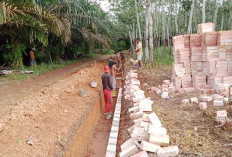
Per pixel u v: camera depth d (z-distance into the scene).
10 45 11.20
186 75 6.22
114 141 4.38
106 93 6.55
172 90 6.19
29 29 9.50
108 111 6.69
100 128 5.95
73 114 4.78
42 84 6.88
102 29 18.66
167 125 3.91
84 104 5.67
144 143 3.20
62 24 10.41
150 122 3.87
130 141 3.60
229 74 5.39
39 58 15.97
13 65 11.38
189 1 17.48
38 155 3.10
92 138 5.32
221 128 3.57
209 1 18.66
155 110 4.66
